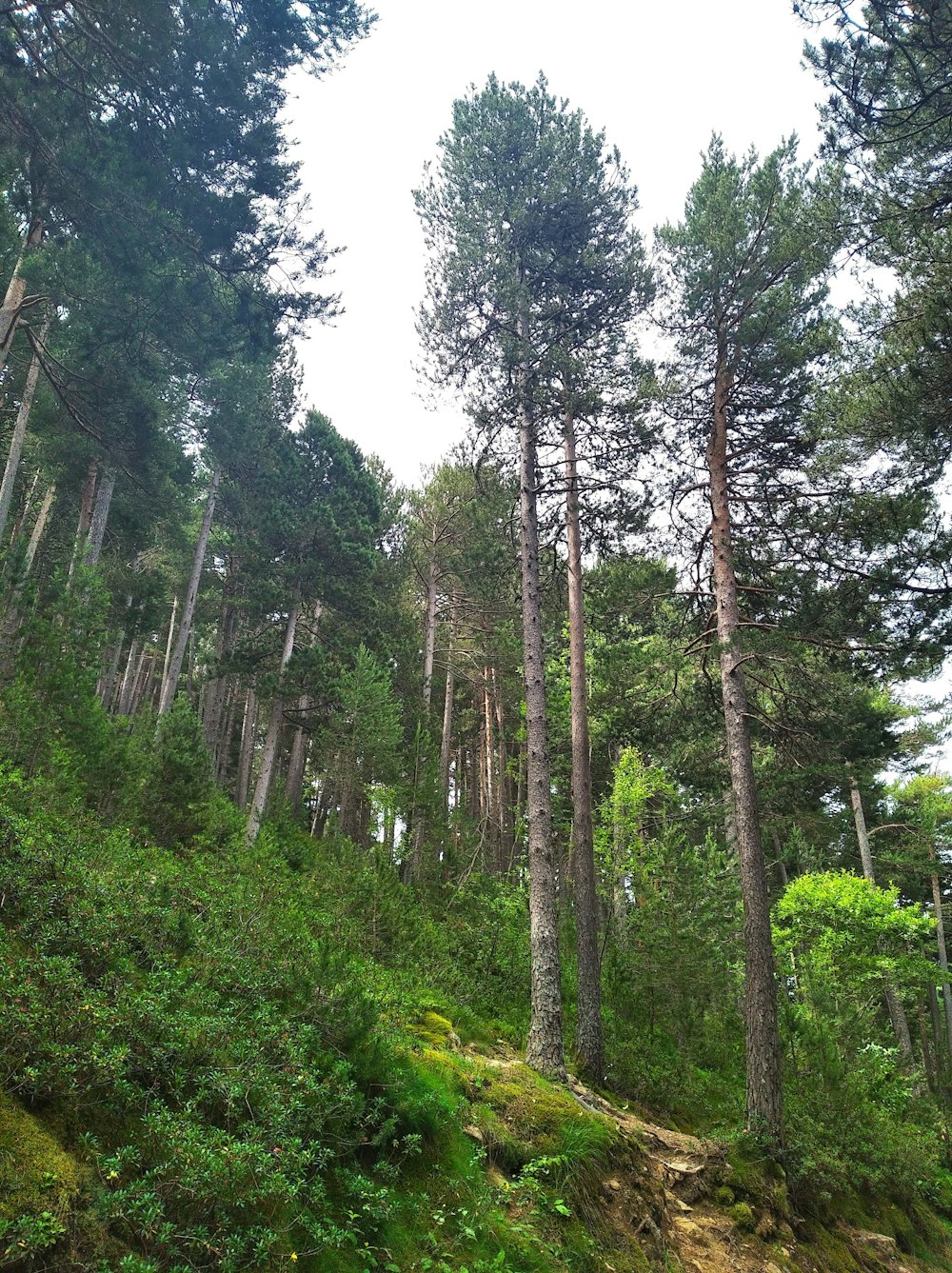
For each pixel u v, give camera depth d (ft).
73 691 42.98
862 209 39.83
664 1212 29.35
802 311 48.65
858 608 42.22
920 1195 48.78
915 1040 117.50
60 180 37.86
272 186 40.27
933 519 39.73
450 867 61.82
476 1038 38.63
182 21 36.04
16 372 73.41
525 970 49.96
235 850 41.60
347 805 94.48
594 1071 42.42
